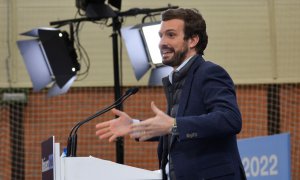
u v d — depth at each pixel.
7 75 19.75
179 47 7.57
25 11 20.03
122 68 19.81
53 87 16.45
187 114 7.25
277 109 20.23
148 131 6.59
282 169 13.12
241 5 20.55
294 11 20.59
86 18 15.95
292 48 20.50
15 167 19.53
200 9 20.42
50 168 6.73
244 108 20.17
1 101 19.61
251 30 20.53
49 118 19.81
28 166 19.61
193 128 6.66
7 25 19.91
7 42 19.86
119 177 6.66
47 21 20.03
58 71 16.20
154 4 20.16
